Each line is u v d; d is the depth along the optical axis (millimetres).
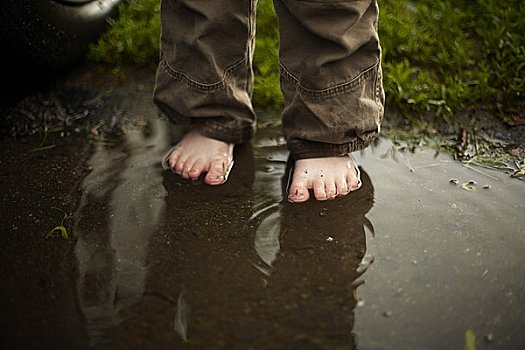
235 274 633
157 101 743
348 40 651
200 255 654
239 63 716
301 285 621
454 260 644
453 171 757
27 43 831
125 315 597
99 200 722
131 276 634
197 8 671
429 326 583
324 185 716
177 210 708
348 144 708
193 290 618
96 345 573
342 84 674
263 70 881
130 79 904
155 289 620
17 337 581
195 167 746
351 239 669
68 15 852
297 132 711
